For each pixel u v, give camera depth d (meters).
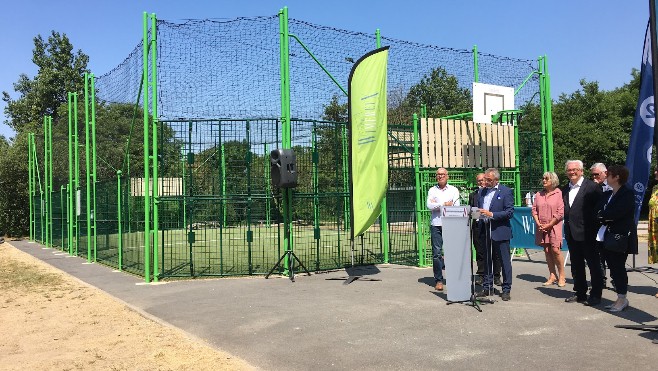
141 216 12.29
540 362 4.80
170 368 5.04
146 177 10.13
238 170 10.55
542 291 8.16
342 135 11.20
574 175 7.25
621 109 34.38
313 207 11.38
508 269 7.49
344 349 5.38
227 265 11.88
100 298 8.73
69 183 16.89
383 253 11.72
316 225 11.02
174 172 11.37
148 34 9.97
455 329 6.00
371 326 6.21
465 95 16.09
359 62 9.45
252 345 5.65
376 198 9.48
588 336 5.60
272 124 10.27
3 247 21.50
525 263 11.44
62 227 18.09
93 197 14.60
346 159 11.25
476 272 9.62
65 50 49.84
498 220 7.53
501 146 12.47
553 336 5.63
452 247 7.30
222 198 10.20
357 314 6.80
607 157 31.89
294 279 9.69
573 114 36.16
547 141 13.69
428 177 11.23
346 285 8.93
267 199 10.41
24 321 7.35
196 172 10.68
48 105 48.25
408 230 11.65
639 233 18.61
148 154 10.15
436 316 6.59
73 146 17.98
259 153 10.48
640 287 8.21
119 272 11.85
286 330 6.17
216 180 10.77
